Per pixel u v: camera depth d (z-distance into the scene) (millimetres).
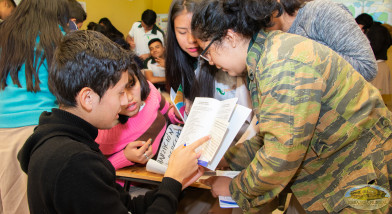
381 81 2801
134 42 4285
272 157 774
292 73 729
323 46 795
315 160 920
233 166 1208
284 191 1159
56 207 610
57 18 1308
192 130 1004
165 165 1154
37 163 638
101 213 638
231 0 761
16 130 1272
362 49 1083
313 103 739
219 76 1361
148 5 5086
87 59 680
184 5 1113
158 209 758
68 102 716
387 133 895
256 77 802
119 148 1262
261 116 788
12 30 1241
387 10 2820
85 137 716
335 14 1104
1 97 1276
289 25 1241
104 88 700
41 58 1244
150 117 1295
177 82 1392
